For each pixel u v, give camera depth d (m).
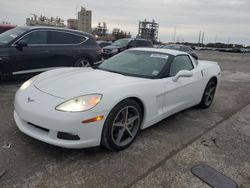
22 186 2.40
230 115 4.97
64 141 2.76
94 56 7.92
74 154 3.01
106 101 2.87
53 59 6.98
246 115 5.05
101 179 2.58
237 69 14.60
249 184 2.69
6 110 4.35
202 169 2.89
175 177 2.70
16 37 6.30
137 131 3.40
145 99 3.35
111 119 2.94
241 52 55.78
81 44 7.62
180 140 3.62
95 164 2.84
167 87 3.76
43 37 6.79
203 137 3.79
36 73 6.75
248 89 7.96
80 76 3.50
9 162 2.77
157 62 4.05
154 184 2.56
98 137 2.88
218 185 2.62
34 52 6.55
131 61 4.15
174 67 4.13
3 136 3.34
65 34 7.28
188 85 4.29
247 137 3.91
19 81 6.71
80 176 2.61
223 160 3.13
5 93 5.47
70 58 7.33
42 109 2.80
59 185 2.45
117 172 2.71
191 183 2.62
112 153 3.11
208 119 4.63
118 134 3.14
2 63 6.09
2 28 11.34
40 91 3.07
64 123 2.69
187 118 4.60
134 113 3.31
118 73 3.80
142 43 14.66
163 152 3.22
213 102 5.91
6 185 2.40
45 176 2.57
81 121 2.71
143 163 2.93
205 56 30.23
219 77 5.42
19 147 3.09
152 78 3.71
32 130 2.96
